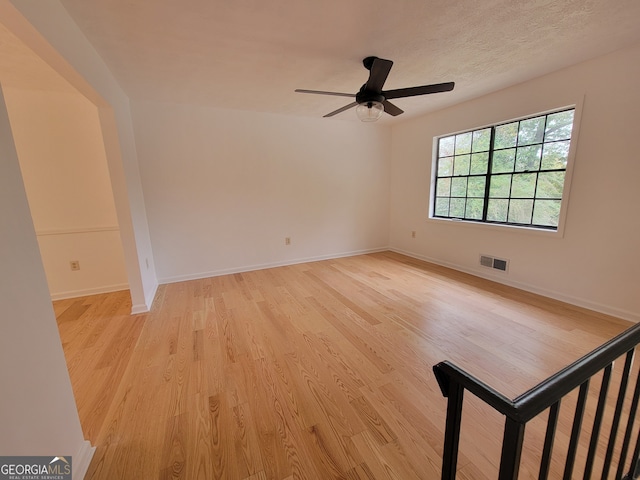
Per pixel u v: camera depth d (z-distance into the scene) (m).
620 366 1.91
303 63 2.50
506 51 2.35
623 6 1.78
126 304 3.13
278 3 1.70
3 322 0.88
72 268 3.34
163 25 1.89
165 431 1.46
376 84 2.23
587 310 2.73
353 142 4.79
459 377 0.64
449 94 3.41
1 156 0.94
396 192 5.14
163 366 2.01
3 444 0.84
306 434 1.43
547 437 0.67
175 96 3.27
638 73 2.27
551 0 1.71
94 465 1.29
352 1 1.70
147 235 3.44
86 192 3.29
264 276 4.01
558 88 2.76
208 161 3.81
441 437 1.41
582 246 2.74
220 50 2.25
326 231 4.82
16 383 0.92
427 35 2.09
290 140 4.29
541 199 3.09
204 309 2.95
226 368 1.97
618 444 1.34
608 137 2.47
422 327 2.49
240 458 1.31
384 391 1.73
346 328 2.50
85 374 1.93
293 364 2.00
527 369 1.91
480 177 3.72
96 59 2.20
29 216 1.07
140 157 3.46
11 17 1.25
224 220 4.03
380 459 1.30
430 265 4.41
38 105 3.02
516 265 3.35
